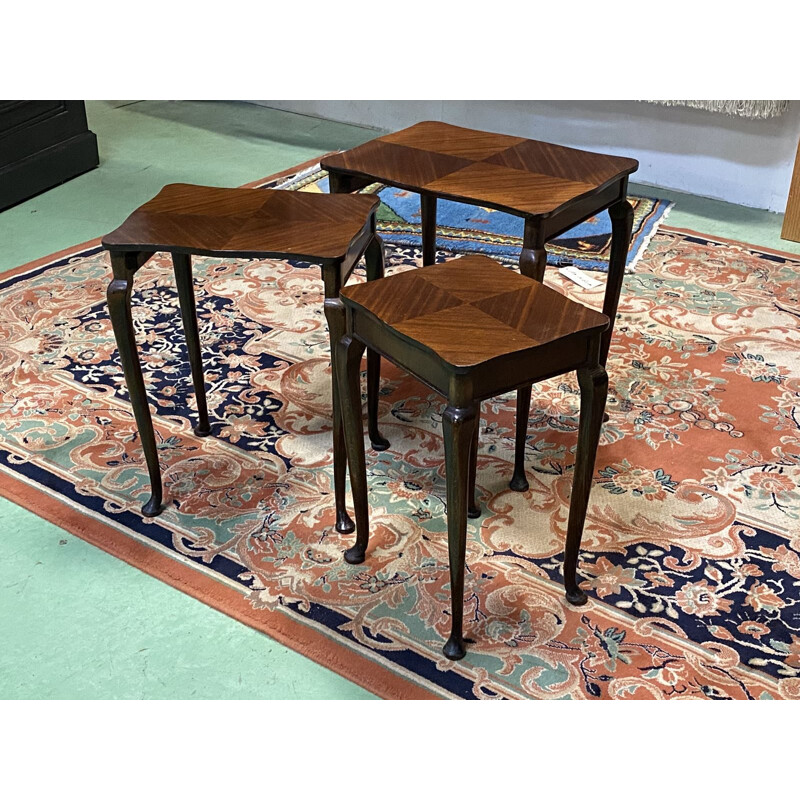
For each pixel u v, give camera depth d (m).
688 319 3.75
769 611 2.33
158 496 2.69
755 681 2.15
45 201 4.99
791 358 3.46
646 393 3.25
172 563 2.51
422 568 2.48
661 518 2.65
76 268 4.23
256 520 2.66
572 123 5.40
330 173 2.72
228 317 3.81
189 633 2.30
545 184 2.50
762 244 4.45
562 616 2.33
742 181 4.91
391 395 3.26
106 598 2.41
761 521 2.63
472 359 1.90
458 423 1.93
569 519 2.28
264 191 2.67
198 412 3.06
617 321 3.74
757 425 3.06
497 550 2.54
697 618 2.32
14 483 2.83
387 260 4.26
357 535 2.48
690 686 2.14
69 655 2.24
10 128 4.82
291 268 4.27
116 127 6.20
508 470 2.86
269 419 3.14
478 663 2.20
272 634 2.29
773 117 4.65
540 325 2.04
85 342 3.62
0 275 4.15
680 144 5.04
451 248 4.37
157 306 3.91
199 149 5.80
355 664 2.20
